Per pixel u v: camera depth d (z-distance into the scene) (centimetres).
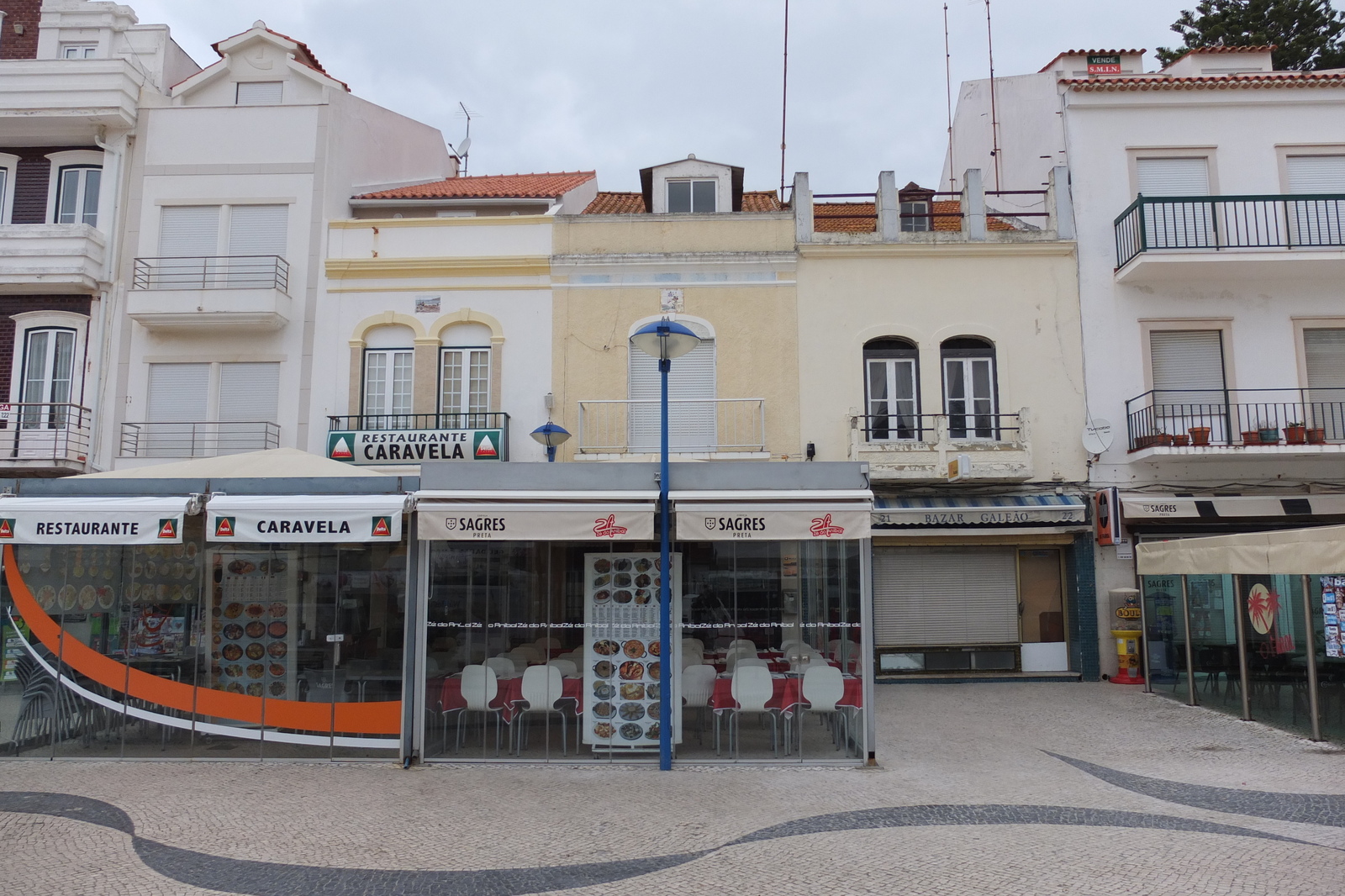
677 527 905
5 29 2014
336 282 1691
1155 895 560
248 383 1681
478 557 965
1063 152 1736
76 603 973
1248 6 2847
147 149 1750
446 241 1703
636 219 1691
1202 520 1509
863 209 2002
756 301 1656
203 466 1052
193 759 944
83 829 704
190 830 702
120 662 964
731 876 606
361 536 896
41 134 1748
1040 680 1523
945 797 802
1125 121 1677
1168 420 1595
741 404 1620
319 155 1742
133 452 1656
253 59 1880
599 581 969
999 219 1909
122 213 1734
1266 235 1603
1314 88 1664
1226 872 597
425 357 1662
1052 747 1009
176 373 1691
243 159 1742
